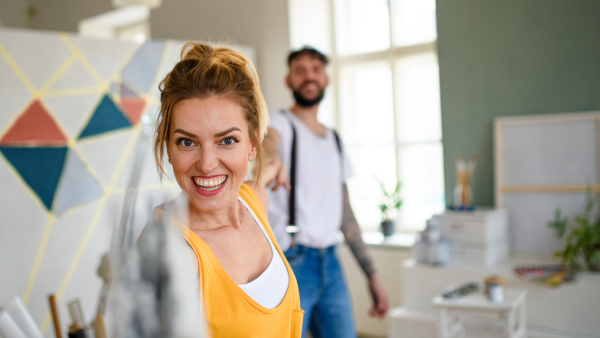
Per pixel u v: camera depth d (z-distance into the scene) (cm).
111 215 36
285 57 390
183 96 69
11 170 299
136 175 103
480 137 318
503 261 296
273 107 403
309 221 190
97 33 589
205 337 37
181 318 35
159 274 35
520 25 299
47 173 311
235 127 71
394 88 386
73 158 321
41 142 310
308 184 193
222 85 70
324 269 191
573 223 287
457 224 295
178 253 36
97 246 328
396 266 356
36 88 308
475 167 321
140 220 36
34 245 306
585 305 248
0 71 296
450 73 326
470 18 316
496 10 306
